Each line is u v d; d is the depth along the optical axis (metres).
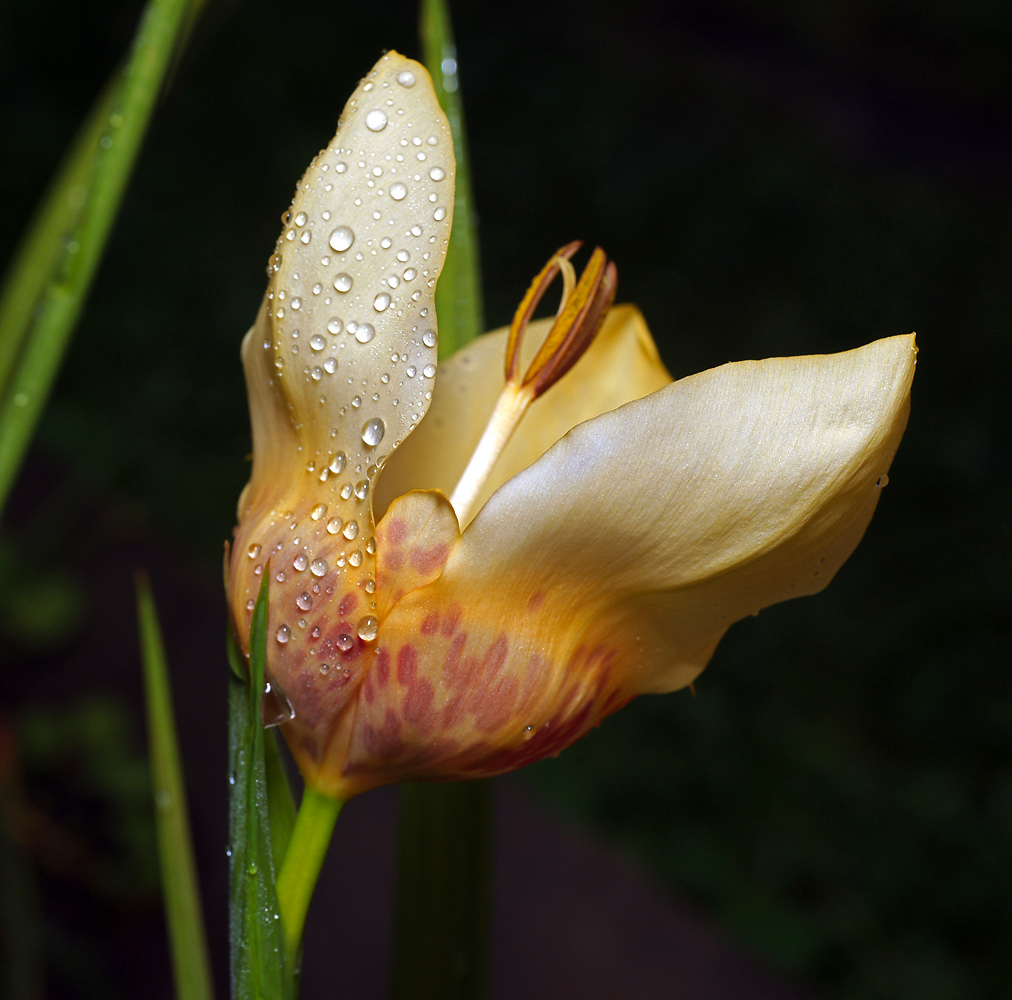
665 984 0.99
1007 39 3.05
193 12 0.30
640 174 2.45
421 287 0.26
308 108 2.63
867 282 2.16
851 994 1.06
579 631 0.27
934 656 1.42
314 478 0.27
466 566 0.26
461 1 3.00
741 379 0.26
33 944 0.78
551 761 1.26
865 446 0.26
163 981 0.92
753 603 0.27
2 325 0.32
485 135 2.63
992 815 1.24
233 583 0.27
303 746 0.27
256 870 0.26
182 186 2.28
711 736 1.30
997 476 1.69
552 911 1.04
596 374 0.33
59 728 1.06
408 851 0.31
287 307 0.27
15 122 2.43
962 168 2.68
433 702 0.27
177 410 1.72
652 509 0.26
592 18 3.16
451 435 0.32
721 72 3.03
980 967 1.10
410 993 0.31
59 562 1.36
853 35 3.25
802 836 1.21
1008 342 1.96
